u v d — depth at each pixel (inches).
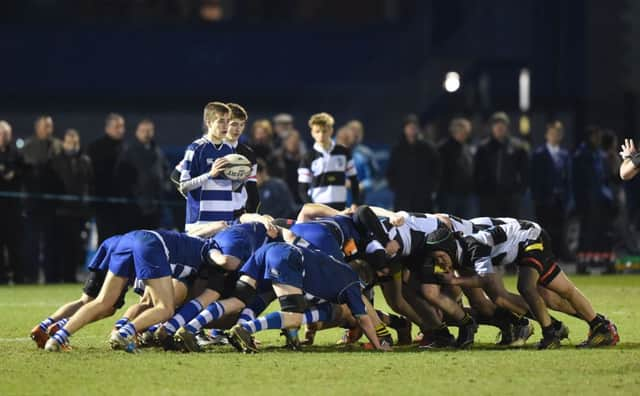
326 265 1239.5
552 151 2442.2
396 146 2340.1
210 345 1283.2
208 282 1242.6
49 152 2262.6
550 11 3508.9
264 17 4232.3
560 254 2491.4
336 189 1835.6
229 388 999.0
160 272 1208.8
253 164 1472.7
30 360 1153.4
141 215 2276.1
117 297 1231.5
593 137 2465.6
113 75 3993.6
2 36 3973.9
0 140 2201.0
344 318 1283.2
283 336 1400.1
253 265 1233.4
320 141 1831.9
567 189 2465.6
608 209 2485.2
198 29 4035.4
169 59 4015.8
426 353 1210.0
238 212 1435.8
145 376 1058.1
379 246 1267.2
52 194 2260.1
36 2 4035.4
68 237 2288.4
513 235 1269.7
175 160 2726.4
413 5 3973.9
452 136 2383.1
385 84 3929.6
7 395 977.5
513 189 2374.5
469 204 2471.7
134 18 4126.5
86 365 1119.6
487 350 1256.2
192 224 1425.9
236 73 4028.1
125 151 2272.4
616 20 3501.5
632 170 1325.0
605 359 1151.6
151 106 3983.8
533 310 1261.1
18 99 3934.5
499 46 3545.8
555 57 3489.2
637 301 1825.8
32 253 2276.1
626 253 2751.0
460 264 1293.1
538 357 1168.2
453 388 994.7
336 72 3996.1
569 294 1277.1
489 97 3385.8
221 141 1437.0
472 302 1316.4
